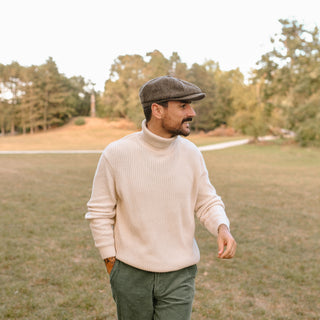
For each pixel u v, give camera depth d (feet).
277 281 13.17
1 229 19.84
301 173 53.36
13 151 117.80
